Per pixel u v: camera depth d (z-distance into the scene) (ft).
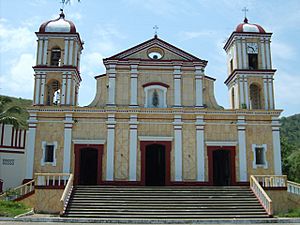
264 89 104.47
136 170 96.68
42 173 90.53
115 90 101.45
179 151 98.27
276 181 89.04
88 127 98.68
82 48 114.42
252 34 107.45
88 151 107.86
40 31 104.42
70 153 96.94
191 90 102.73
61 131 98.02
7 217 67.77
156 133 98.99
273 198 83.87
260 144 99.81
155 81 102.68
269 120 101.35
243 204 79.41
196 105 101.50
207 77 105.91
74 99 104.68
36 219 67.36
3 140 120.88
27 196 84.69
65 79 101.96
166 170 97.09
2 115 127.03
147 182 107.55
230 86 113.60
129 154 97.45
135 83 102.06
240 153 98.78
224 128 100.27
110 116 99.09
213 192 84.89
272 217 73.61
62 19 108.37
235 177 97.55
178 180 96.53
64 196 74.38
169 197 81.76
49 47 104.22
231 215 73.92
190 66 103.86
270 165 98.84
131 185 94.99
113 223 66.59
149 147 108.78
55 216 72.69
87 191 83.20
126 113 99.19
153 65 103.50
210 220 68.18
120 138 98.32
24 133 126.31
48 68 102.12
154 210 75.00
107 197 80.53
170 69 103.60
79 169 96.94
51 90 107.65
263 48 107.55
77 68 106.83
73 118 98.89
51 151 97.55
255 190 84.74
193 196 82.74
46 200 79.20
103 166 96.73
